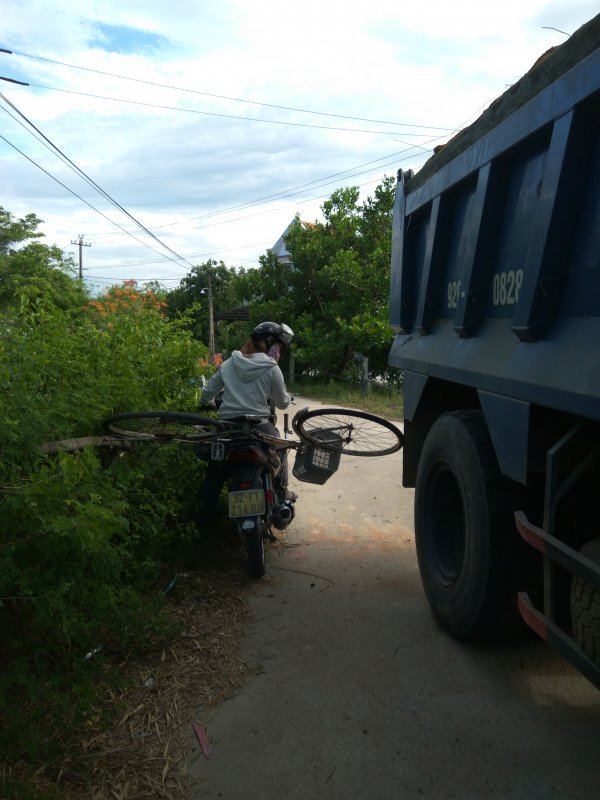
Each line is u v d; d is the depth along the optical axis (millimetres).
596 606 2389
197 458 4855
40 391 3660
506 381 2908
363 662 3516
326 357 21516
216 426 4289
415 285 4766
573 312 2555
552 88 2678
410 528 5820
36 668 2939
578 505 2717
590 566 2270
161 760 2750
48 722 2816
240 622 3971
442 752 2787
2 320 4031
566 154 2539
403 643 3719
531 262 2771
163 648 3615
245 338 26453
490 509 3289
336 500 6703
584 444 2615
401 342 5055
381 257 21375
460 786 2590
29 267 21422
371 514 6223
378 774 2664
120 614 3344
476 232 3408
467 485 3479
